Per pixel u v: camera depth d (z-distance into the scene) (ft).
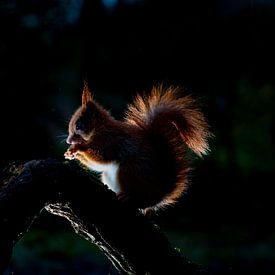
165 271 16.26
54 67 54.54
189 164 18.85
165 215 56.03
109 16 66.08
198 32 67.31
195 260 43.80
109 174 18.80
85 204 14.93
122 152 18.31
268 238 50.24
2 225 13.47
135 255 15.89
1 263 13.19
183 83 66.18
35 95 51.34
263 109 68.08
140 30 66.90
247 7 69.15
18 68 50.80
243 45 68.08
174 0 67.41
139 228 15.79
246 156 66.69
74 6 62.13
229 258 43.96
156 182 18.15
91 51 63.31
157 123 18.80
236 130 67.05
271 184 60.95
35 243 42.91
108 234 15.49
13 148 49.44
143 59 66.03
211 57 67.21
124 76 65.05
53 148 49.67
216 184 59.62
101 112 19.36
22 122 50.24
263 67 68.49
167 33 67.05
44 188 14.19
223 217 56.70
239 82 68.08
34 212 14.06
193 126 18.79
